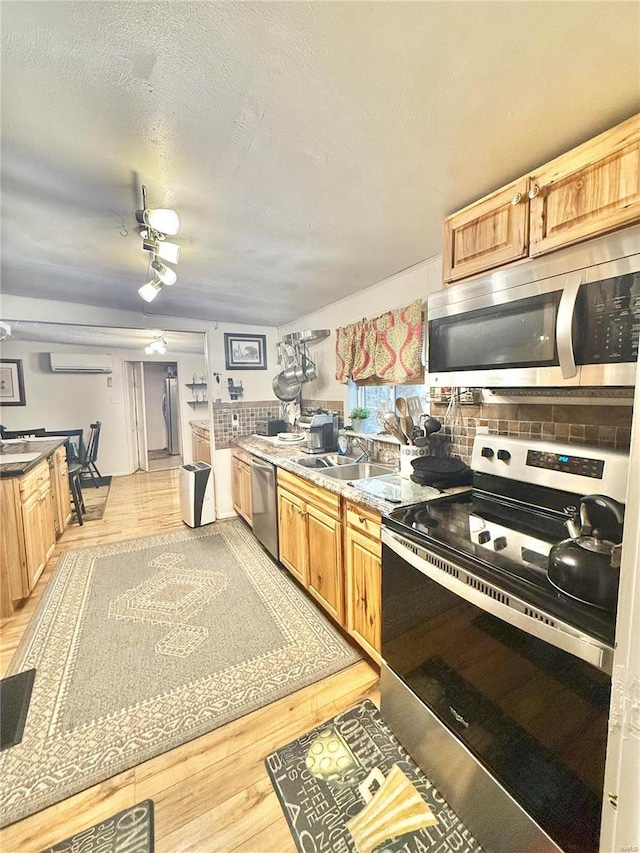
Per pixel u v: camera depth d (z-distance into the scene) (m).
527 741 0.93
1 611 2.18
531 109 0.99
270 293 2.84
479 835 1.08
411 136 1.11
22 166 1.24
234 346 3.96
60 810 1.18
